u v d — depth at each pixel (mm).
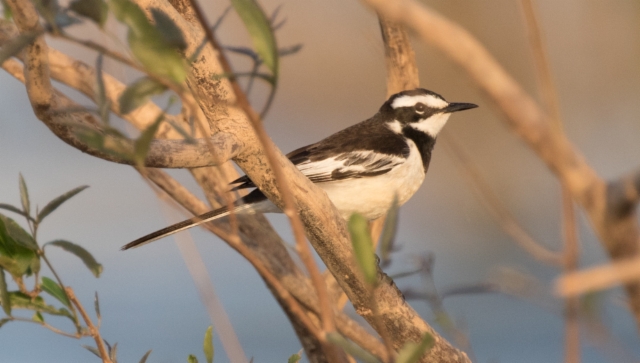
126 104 3834
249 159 6750
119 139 4176
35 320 6816
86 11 3586
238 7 3570
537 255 4645
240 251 4379
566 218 3367
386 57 13047
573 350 3207
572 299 3221
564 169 2682
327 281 10516
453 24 2465
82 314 6844
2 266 6840
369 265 3775
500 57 24422
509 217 5074
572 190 2713
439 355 7809
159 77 3719
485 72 2496
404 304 7707
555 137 2637
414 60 12945
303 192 6992
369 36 12656
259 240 10422
